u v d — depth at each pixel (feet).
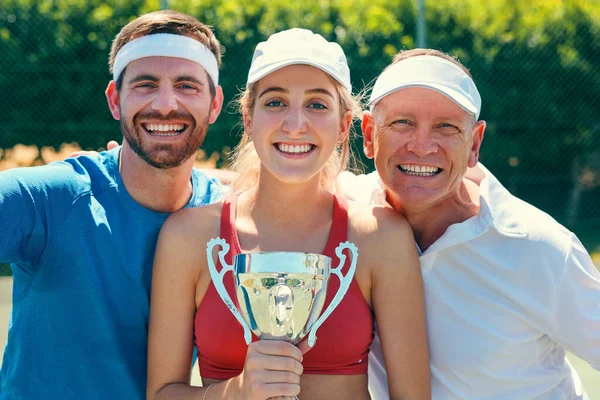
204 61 8.36
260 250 7.64
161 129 8.16
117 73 8.34
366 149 8.77
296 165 7.33
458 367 8.16
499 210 8.09
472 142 8.38
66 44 28.02
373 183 9.10
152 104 8.04
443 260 8.20
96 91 28.30
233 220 7.70
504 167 30.30
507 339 8.07
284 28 28.58
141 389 7.98
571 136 30.50
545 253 7.95
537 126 30.19
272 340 6.84
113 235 8.00
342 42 28.40
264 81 7.45
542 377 8.30
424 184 8.07
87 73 28.14
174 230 7.67
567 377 8.61
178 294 7.54
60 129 28.22
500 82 29.76
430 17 29.12
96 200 8.09
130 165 8.22
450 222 8.43
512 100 29.89
